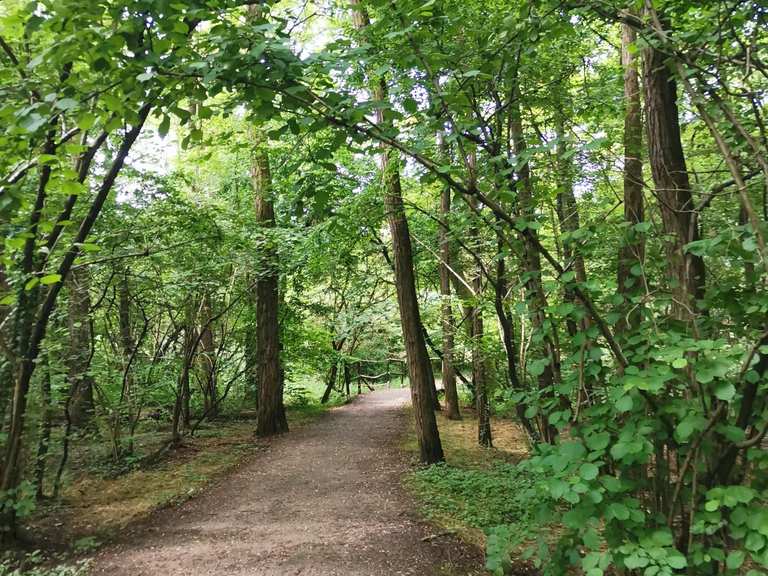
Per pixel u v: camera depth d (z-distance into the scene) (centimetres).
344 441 1078
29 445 533
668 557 205
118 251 716
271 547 489
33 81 275
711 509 202
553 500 257
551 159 406
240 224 959
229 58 229
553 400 281
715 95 243
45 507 611
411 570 437
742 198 215
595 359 254
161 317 1019
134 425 880
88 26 221
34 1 222
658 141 343
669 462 247
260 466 869
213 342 1299
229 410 1438
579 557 248
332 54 268
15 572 429
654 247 285
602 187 465
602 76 595
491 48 358
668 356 204
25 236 263
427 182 302
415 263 1307
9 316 484
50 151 370
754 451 217
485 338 950
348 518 575
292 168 321
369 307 1390
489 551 294
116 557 477
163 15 224
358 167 842
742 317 234
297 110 285
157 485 741
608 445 245
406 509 600
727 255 239
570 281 251
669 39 250
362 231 838
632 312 258
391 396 2211
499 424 1280
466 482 696
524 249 312
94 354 795
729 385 203
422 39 320
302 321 1512
